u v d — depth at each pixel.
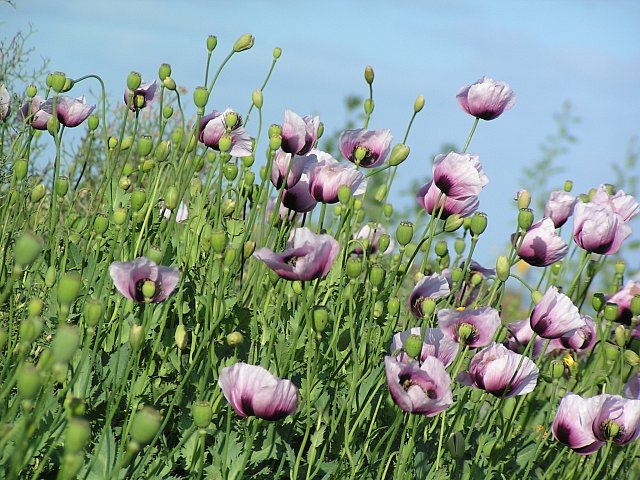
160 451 3.72
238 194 4.77
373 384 4.12
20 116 5.77
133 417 3.37
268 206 5.01
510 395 3.70
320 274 3.29
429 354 3.67
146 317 3.27
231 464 3.63
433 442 4.38
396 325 4.70
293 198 4.52
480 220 4.11
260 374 2.98
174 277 3.23
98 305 3.03
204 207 4.77
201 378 3.61
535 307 3.79
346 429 3.71
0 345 2.86
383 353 4.43
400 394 3.15
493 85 4.57
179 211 5.22
